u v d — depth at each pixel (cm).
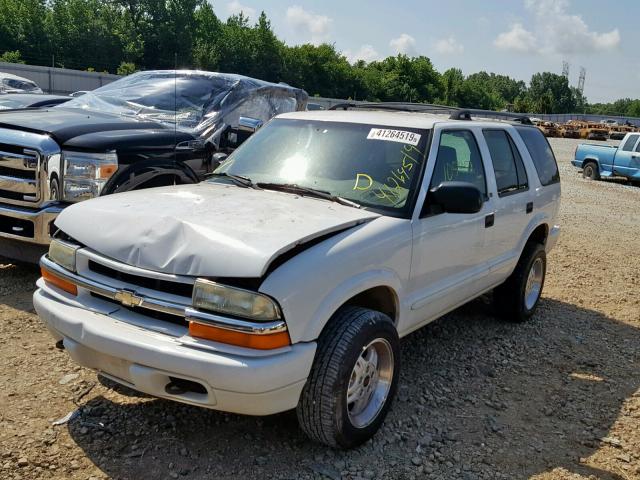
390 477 329
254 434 355
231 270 292
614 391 463
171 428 355
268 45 7156
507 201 513
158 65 6819
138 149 571
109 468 316
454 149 451
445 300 441
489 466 349
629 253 971
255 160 451
